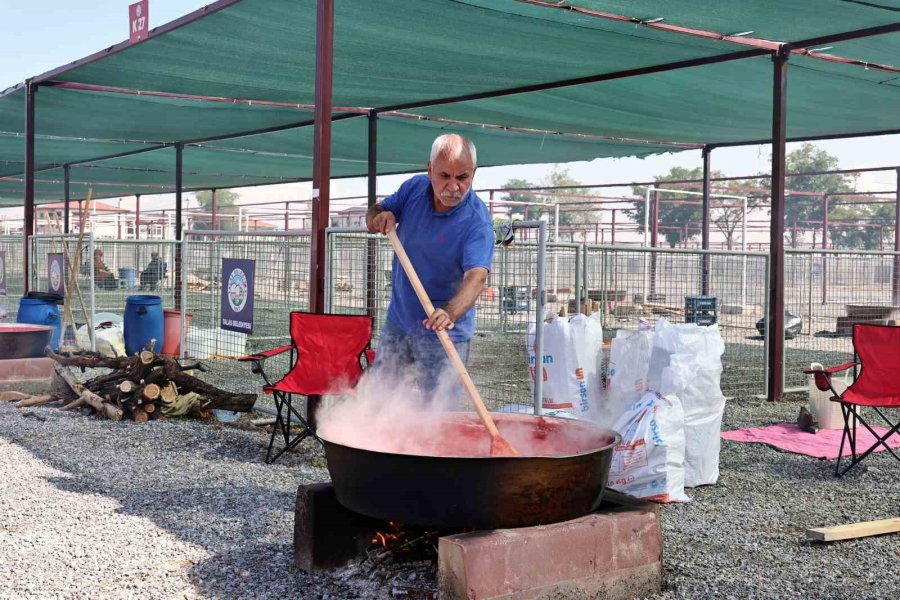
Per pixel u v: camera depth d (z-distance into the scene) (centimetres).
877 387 609
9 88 1206
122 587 368
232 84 1113
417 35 866
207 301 1041
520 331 733
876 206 6506
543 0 757
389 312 445
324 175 684
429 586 360
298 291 809
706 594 368
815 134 1554
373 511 326
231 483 550
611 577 343
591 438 368
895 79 1070
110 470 585
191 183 2767
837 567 411
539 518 325
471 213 407
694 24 841
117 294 1920
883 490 570
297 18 785
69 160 2105
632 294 1073
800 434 754
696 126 1453
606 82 1095
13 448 652
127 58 970
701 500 539
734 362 1169
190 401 788
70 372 858
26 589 364
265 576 380
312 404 661
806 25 845
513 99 1227
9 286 1450
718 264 1115
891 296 1231
